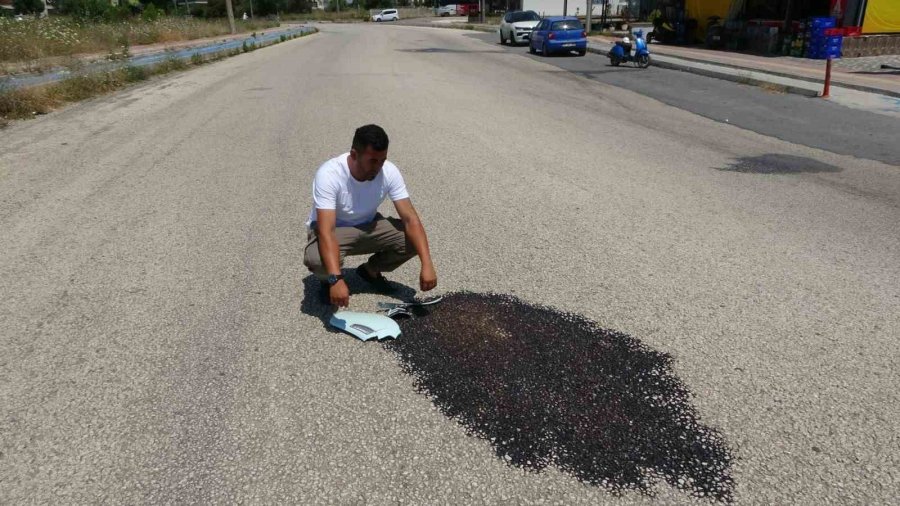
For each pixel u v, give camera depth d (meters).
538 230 4.94
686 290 3.88
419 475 2.40
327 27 55.81
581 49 21.41
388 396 2.86
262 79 14.95
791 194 5.89
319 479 2.38
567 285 3.95
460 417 2.71
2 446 2.56
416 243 3.42
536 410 2.74
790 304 3.70
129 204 5.59
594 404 2.78
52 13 53.59
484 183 6.24
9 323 3.54
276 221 5.18
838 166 6.96
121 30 28.38
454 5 71.06
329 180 3.21
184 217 5.27
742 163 7.11
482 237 4.81
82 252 4.54
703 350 3.21
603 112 10.61
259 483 2.37
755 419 2.70
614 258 4.38
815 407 2.77
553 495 2.30
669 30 24.00
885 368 3.05
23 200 5.70
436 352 3.19
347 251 3.54
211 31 38.38
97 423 2.70
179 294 3.89
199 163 7.01
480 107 10.88
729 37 20.97
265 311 3.67
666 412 2.73
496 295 3.81
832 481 2.36
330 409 2.78
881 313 3.59
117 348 3.28
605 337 3.32
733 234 4.84
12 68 16.08
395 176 3.38
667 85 13.97
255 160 7.14
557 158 7.27
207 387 2.95
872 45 17.72
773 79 13.84
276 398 2.86
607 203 5.61
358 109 10.55
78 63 16.06
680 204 5.58
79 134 8.55
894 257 4.39
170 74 16.33
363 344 3.29
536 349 3.19
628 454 2.50
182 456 2.51
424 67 17.67
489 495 2.30
